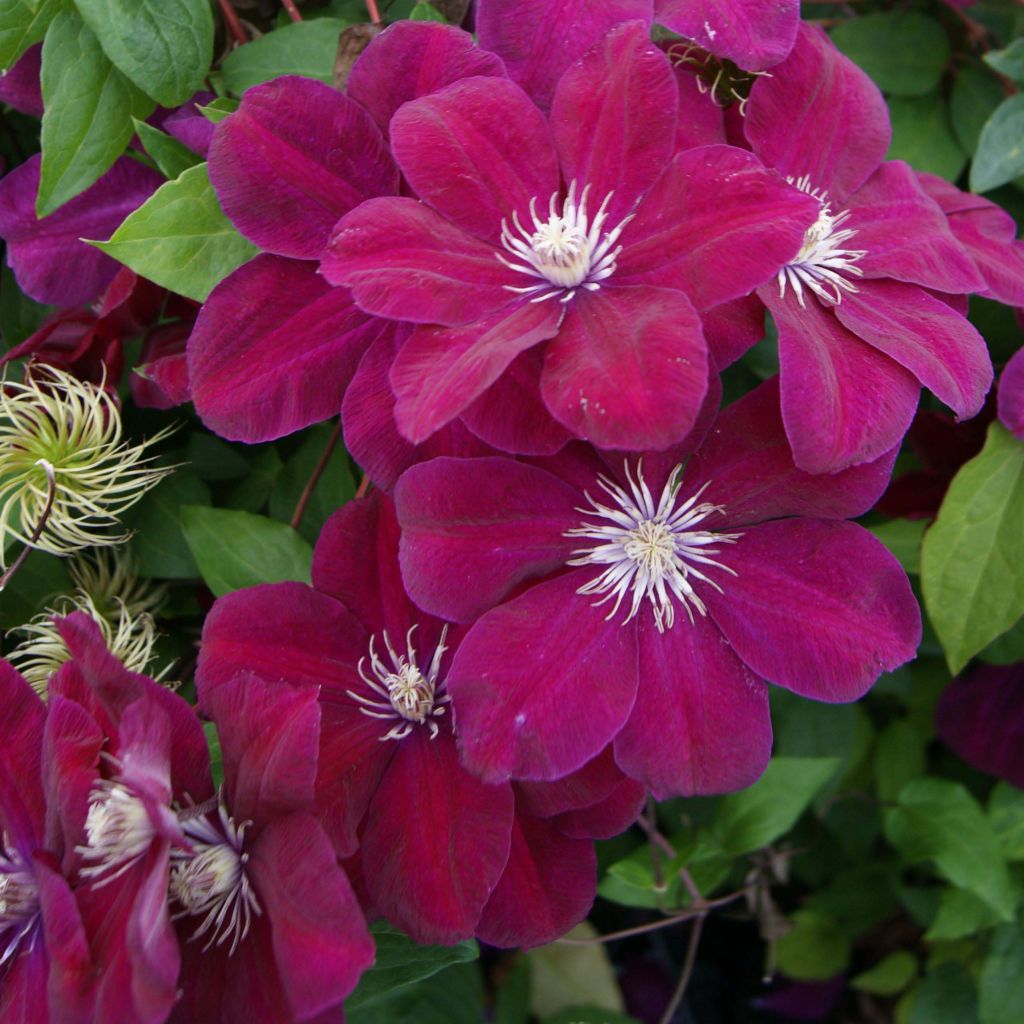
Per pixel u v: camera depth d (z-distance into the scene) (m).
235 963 0.45
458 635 0.49
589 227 0.46
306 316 0.48
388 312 0.44
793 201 0.44
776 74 0.49
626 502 0.47
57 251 0.54
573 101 0.46
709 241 0.45
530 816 0.48
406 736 0.48
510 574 0.46
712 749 0.46
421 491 0.45
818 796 0.65
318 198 0.48
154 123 0.54
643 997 0.73
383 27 0.53
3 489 0.51
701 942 0.75
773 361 0.59
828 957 0.74
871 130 0.51
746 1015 0.75
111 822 0.43
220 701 0.45
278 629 0.47
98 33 0.49
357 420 0.47
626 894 0.60
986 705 0.65
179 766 0.45
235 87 0.53
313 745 0.43
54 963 0.42
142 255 0.49
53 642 0.52
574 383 0.43
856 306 0.48
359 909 0.42
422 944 0.45
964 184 0.64
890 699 0.71
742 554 0.47
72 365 0.53
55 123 0.50
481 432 0.44
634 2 0.48
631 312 0.44
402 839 0.47
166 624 0.58
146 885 0.42
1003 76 0.61
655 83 0.46
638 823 0.67
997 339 0.59
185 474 0.57
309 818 0.43
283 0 0.55
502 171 0.46
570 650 0.46
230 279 0.47
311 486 0.55
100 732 0.44
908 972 0.74
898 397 0.45
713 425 0.46
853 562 0.46
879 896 0.72
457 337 0.44
